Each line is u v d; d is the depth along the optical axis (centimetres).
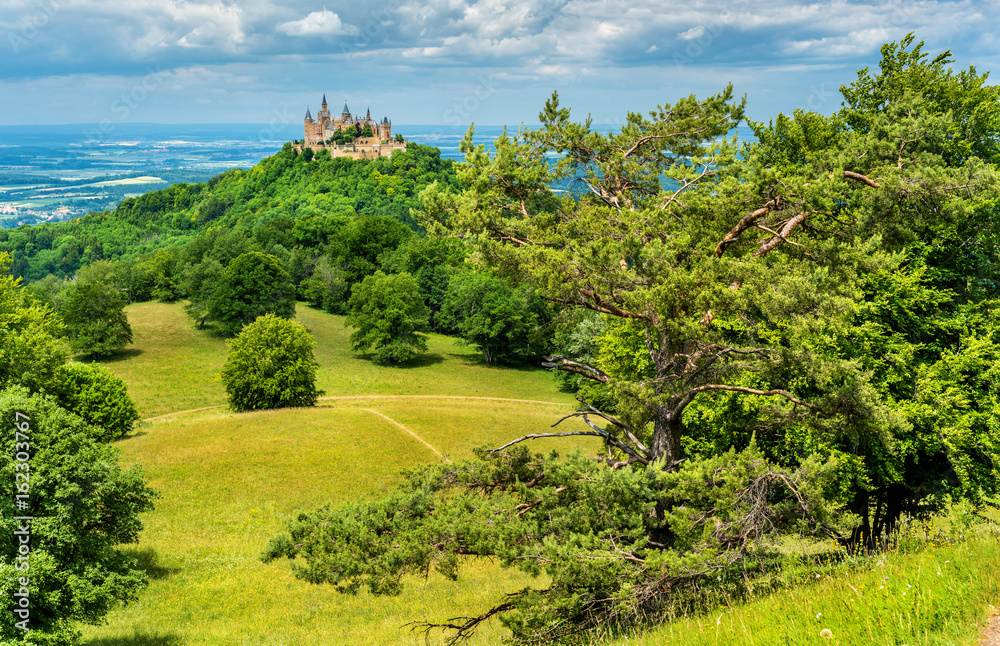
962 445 1473
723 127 1344
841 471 1425
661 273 1053
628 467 1052
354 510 1138
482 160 1363
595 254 1057
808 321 964
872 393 1066
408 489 1215
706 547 921
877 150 1248
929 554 715
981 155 1800
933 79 1953
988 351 1499
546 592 993
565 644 950
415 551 993
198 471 3572
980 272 1714
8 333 3338
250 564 2614
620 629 927
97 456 1638
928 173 1065
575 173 1402
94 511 1614
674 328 1037
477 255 1212
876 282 1603
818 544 1052
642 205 1223
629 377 1955
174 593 2353
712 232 1198
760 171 1141
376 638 1941
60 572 1470
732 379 1212
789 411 1172
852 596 621
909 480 1677
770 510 949
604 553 914
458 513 1073
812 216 1162
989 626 520
